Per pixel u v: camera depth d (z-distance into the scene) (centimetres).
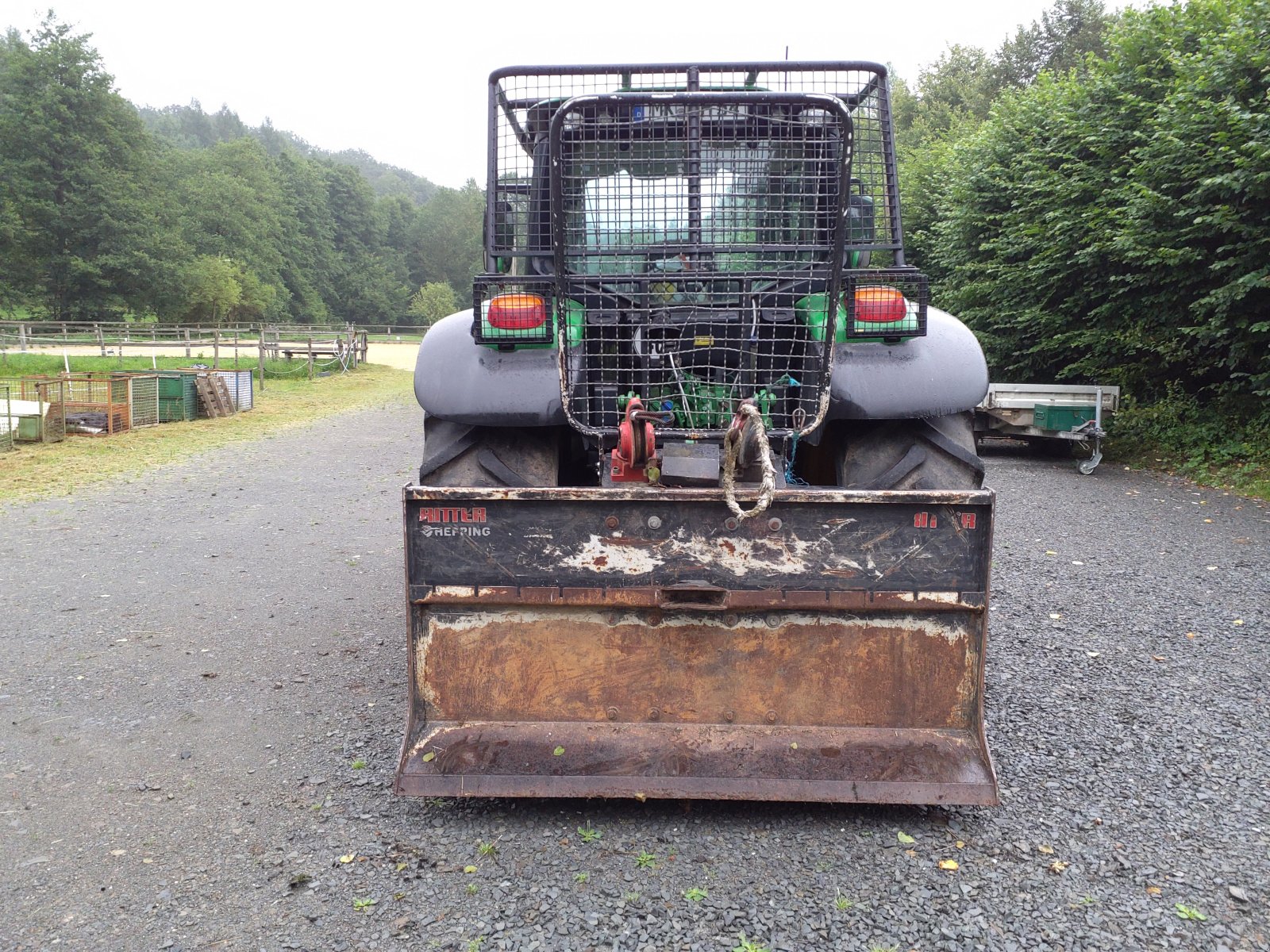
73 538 721
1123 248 1030
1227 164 907
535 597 290
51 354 3497
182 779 324
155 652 457
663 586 288
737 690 297
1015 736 354
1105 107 1184
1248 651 447
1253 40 935
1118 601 529
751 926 240
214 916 245
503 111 355
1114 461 1126
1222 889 255
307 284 9512
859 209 355
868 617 294
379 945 233
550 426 360
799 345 340
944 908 247
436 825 291
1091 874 263
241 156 9506
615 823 291
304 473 1076
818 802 299
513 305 333
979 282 1396
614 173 331
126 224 6450
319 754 343
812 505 284
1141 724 365
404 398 2311
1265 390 955
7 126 6116
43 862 272
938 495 281
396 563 640
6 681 418
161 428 1567
